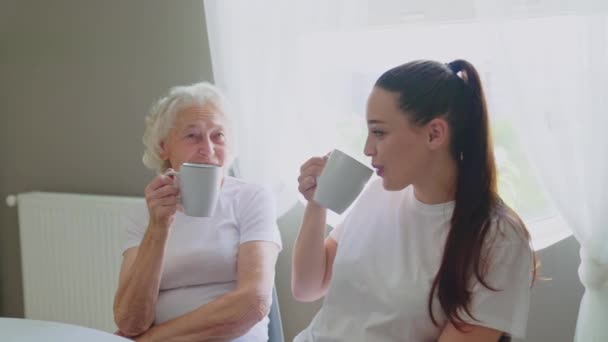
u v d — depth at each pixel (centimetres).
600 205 146
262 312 139
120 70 228
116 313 140
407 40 175
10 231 263
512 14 152
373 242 123
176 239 150
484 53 161
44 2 239
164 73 220
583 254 152
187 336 135
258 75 187
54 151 248
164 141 160
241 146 192
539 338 173
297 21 182
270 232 150
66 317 238
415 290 113
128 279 139
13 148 257
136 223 157
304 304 205
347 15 179
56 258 236
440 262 114
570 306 169
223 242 150
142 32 221
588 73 145
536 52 151
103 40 229
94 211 224
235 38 191
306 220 134
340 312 125
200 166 118
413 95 110
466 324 108
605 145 145
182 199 122
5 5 246
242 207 153
